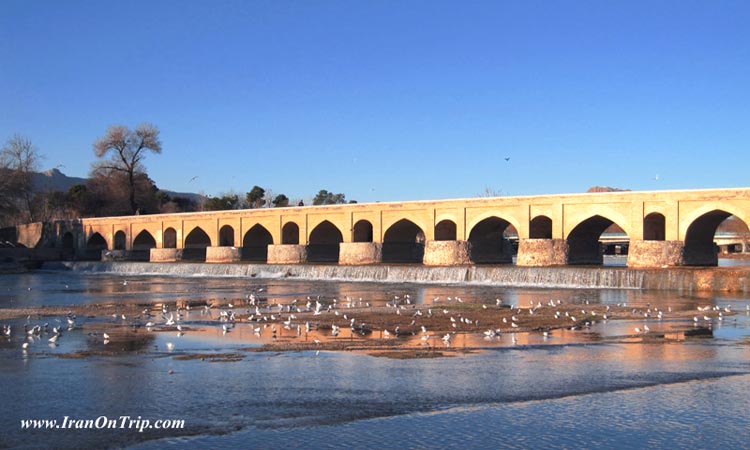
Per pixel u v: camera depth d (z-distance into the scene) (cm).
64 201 10169
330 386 1702
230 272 6494
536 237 5659
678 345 2286
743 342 2344
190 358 2072
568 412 1472
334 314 3158
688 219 4706
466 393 1627
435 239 5991
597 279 4562
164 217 7950
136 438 1316
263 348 2244
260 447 1262
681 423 1396
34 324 2919
